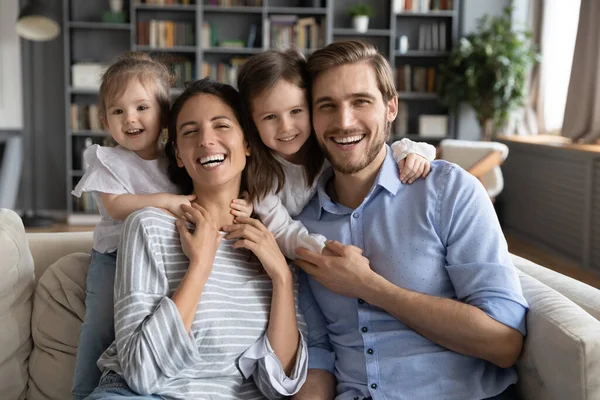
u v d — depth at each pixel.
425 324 1.50
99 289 1.76
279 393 1.61
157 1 6.73
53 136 7.01
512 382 1.55
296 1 7.16
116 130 1.88
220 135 1.59
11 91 6.75
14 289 1.76
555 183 5.62
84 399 1.46
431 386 1.54
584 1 5.58
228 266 1.61
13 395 1.74
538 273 1.90
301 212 1.84
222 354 1.52
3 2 6.64
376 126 1.65
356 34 7.12
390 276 1.62
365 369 1.61
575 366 1.31
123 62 1.91
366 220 1.69
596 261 4.95
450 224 1.59
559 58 6.75
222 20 7.04
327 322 1.75
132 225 1.52
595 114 5.53
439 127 7.00
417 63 7.25
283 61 1.71
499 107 6.55
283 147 1.73
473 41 6.62
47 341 1.78
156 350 1.39
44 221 6.51
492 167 4.49
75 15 6.94
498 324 1.46
